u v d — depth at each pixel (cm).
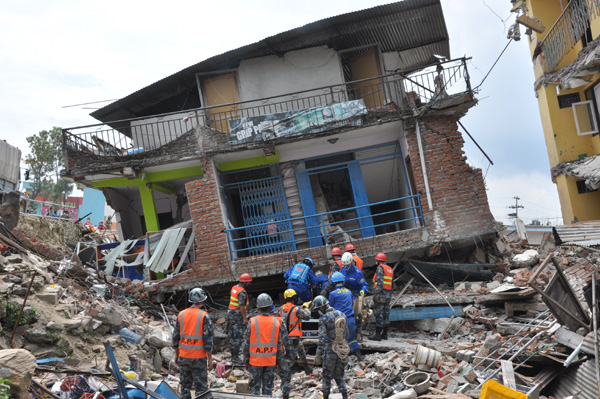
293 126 1480
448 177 1424
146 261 1479
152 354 1037
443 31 1745
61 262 1345
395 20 1623
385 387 823
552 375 845
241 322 1070
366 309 1062
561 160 1802
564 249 1401
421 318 1200
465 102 1369
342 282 997
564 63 1784
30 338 838
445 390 784
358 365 968
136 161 1511
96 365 850
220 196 1509
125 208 1864
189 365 719
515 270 1326
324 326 754
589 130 1695
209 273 1445
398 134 1602
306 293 1148
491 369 846
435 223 1407
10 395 553
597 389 729
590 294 849
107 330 1005
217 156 1524
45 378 714
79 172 1519
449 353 954
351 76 1819
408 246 1405
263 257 1434
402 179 1673
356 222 1698
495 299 1153
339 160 1728
